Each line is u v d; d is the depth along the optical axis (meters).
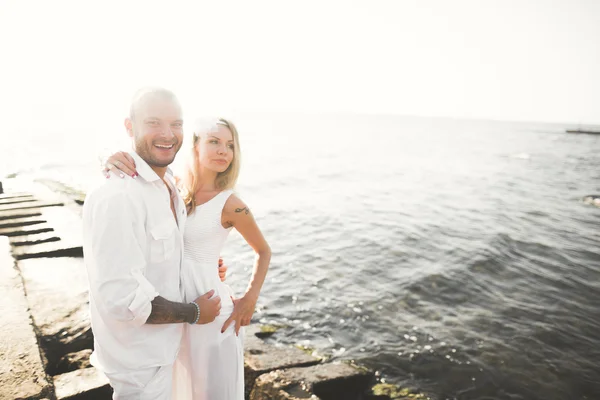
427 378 5.23
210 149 1.92
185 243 1.98
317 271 9.15
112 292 1.46
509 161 44.06
